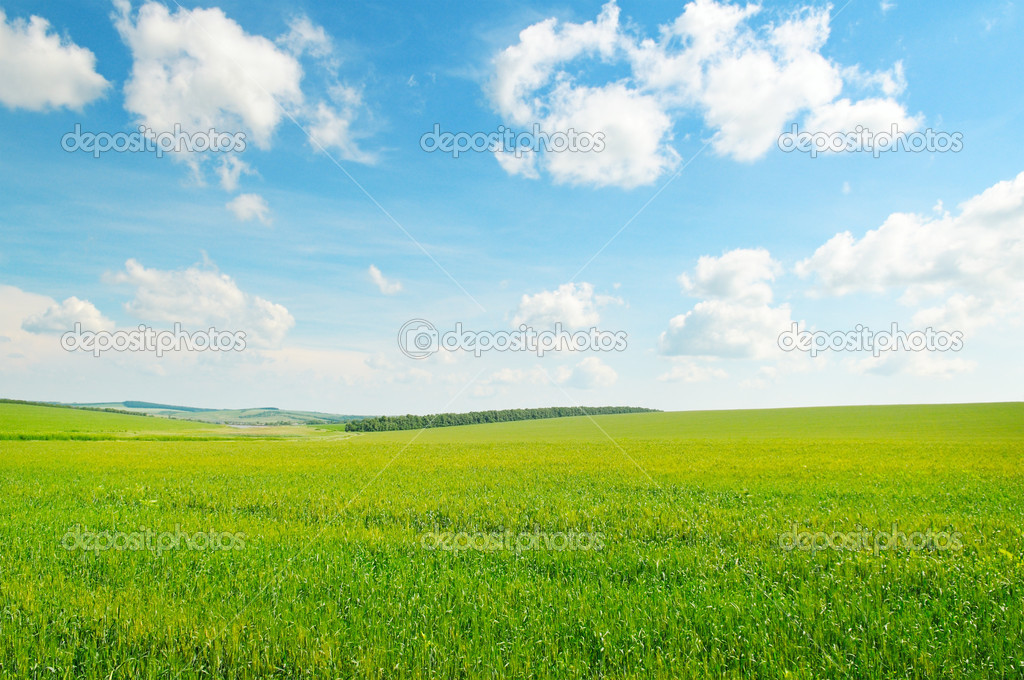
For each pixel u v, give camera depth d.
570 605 7.20
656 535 11.58
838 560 9.16
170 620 6.78
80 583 8.20
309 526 12.58
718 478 21.55
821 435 53.34
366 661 5.86
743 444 43.53
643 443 47.16
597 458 32.66
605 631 6.43
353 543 10.74
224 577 8.50
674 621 6.66
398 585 8.13
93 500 15.98
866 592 7.65
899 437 48.41
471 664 5.86
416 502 15.80
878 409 92.38
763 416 89.56
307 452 41.19
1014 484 18.98
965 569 8.62
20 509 14.21
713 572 8.78
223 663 6.00
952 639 6.22
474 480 21.77
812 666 5.85
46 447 44.09
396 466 28.69
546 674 5.69
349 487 19.62
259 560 9.38
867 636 6.36
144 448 44.78
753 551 9.88
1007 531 11.34
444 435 72.12
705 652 6.10
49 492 17.62
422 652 6.05
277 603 7.40
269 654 6.07
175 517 13.24
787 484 19.42
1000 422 62.81
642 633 6.38
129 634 6.47
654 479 21.50
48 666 5.77
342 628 6.68
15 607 7.11
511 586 7.99
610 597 7.53
